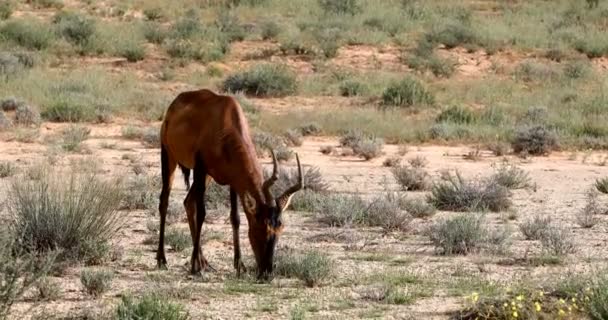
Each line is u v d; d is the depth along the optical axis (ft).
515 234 184.24
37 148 295.28
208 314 121.80
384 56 477.77
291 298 130.41
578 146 334.65
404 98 403.95
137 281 138.72
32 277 121.19
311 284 138.00
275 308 124.98
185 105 143.74
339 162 290.76
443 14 568.00
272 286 135.95
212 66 443.32
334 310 125.08
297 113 368.27
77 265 146.30
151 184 227.40
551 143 324.19
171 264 151.23
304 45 474.49
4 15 513.86
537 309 115.34
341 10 562.25
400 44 496.64
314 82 426.51
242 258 155.43
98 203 152.46
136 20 523.70
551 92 431.02
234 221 141.28
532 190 247.50
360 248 166.91
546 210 216.13
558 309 120.06
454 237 165.07
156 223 182.60
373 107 397.39
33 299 126.11
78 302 126.11
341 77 439.22
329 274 142.31
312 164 284.82
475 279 142.31
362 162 292.20
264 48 478.59
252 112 379.35
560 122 370.53
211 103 140.77
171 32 485.56
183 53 456.45
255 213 130.62
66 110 354.74
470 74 461.78
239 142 135.23
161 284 136.15
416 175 245.86
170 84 420.77
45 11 537.65
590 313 118.11
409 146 331.77
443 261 157.79
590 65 479.00
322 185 232.32
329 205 193.98
